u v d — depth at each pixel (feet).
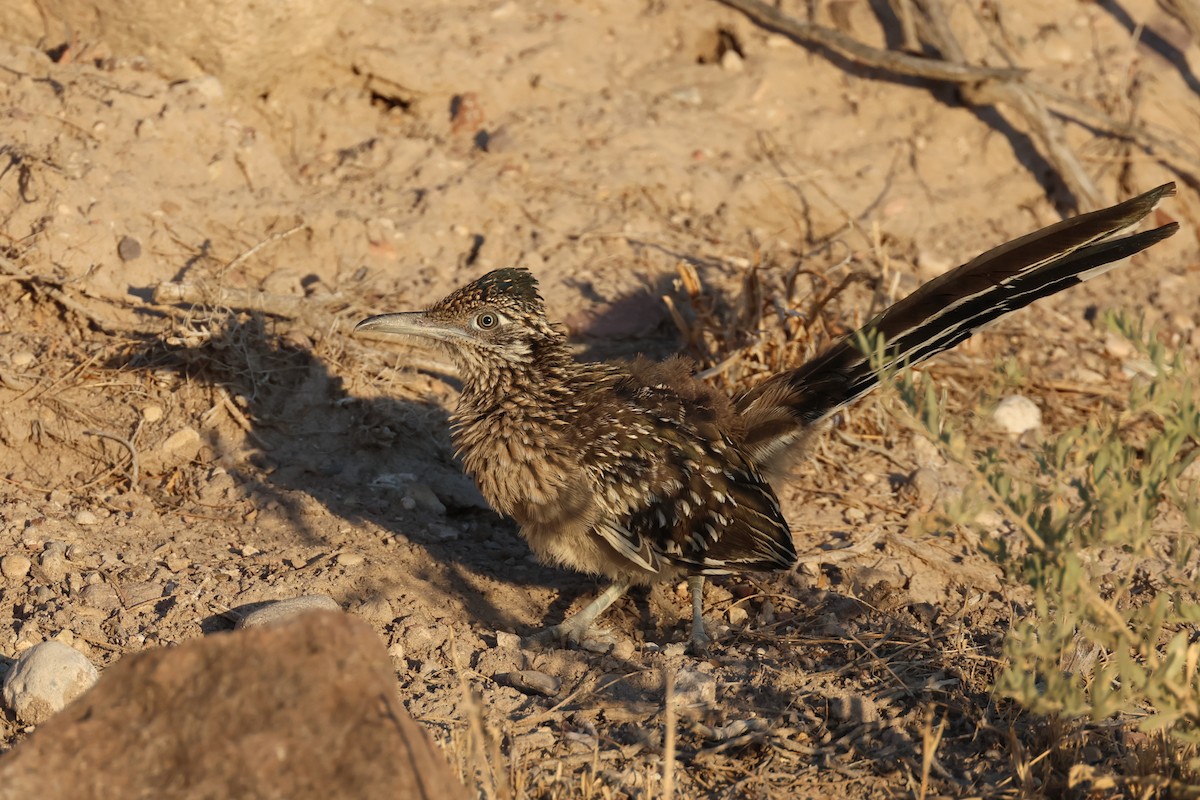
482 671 28.63
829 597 32.45
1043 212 52.03
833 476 39.01
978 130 53.47
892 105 53.78
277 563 31.73
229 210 41.81
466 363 32.01
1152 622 23.50
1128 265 51.39
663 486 30.12
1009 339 46.06
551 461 30.37
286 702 19.80
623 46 54.19
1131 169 53.06
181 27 44.01
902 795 25.08
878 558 34.73
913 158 52.49
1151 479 22.89
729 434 32.24
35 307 37.63
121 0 43.21
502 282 31.65
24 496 33.19
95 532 32.12
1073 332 47.11
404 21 51.34
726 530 30.68
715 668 29.32
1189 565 34.88
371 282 41.83
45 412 35.04
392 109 50.16
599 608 30.86
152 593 29.86
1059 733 26.16
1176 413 23.32
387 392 38.24
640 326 43.29
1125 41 56.95
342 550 32.60
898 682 28.73
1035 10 57.26
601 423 30.60
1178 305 48.78
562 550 31.01
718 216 48.75
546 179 48.08
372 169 46.85
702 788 25.17
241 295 38.19
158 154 42.04
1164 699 22.16
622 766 25.55
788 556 31.32
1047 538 23.39
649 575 30.89
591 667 29.14
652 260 45.55
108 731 19.69
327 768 19.47
